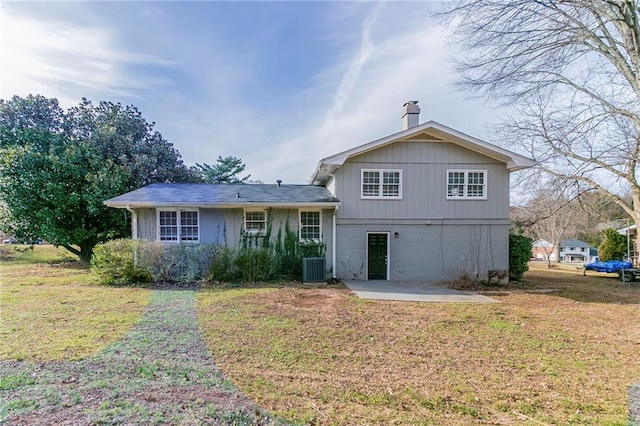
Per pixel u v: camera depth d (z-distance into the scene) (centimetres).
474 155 1362
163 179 2141
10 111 1866
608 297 1069
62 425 304
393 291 1097
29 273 1430
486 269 1355
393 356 517
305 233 1377
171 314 736
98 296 937
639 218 1320
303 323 686
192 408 341
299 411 345
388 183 1351
